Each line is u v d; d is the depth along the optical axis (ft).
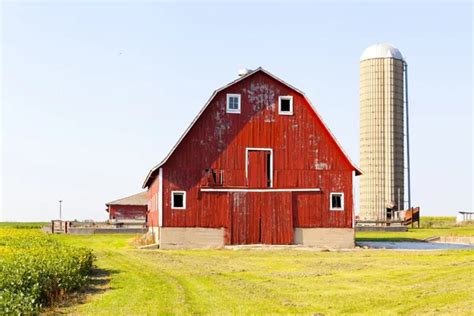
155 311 62.75
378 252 125.90
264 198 143.13
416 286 76.89
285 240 142.31
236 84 144.15
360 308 64.39
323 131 146.00
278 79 144.46
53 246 91.25
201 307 64.90
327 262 106.32
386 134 247.91
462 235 184.44
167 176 140.97
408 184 249.55
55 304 65.26
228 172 142.82
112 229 214.90
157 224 147.23
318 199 143.95
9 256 71.77
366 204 249.34
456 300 66.69
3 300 53.93
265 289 76.79
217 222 141.59
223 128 143.33
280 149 144.25
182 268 99.50
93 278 87.04
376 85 250.16
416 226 248.52
